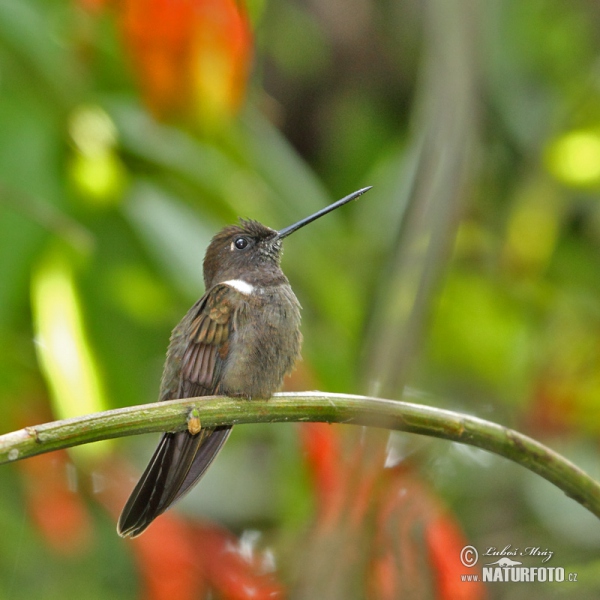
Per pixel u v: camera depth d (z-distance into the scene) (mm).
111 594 9344
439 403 11148
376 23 12383
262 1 7195
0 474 9242
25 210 8117
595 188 10844
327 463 7598
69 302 8219
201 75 6945
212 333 7102
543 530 10352
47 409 8961
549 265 11531
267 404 5656
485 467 10547
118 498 9180
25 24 7922
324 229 9109
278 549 8711
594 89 10805
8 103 8203
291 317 7391
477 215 11312
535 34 11664
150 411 5371
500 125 11359
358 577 6695
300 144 12648
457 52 6996
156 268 8609
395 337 6367
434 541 7234
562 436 10703
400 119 12414
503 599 8312
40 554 9156
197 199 8734
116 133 8414
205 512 10312
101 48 8266
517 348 11023
